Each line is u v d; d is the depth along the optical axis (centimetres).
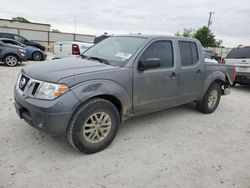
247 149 371
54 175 270
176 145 366
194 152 347
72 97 283
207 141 390
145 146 355
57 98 277
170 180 275
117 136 383
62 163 295
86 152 317
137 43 386
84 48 1141
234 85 1002
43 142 343
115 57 374
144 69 363
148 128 426
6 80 754
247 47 862
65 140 354
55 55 1216
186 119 491
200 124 468
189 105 597
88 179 267
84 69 317
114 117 334
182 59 438
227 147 373
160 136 395
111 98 339
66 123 286
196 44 475
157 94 393
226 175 294
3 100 525
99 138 327
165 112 529
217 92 543
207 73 497
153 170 293
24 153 311
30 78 307
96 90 303
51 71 306
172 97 425
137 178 275
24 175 266
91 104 302
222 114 549
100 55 397
